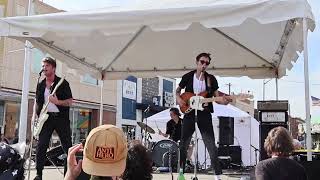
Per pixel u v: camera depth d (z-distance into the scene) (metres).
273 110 5.62
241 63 7.08
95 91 22.72
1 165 2.37
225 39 6.43
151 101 28.27
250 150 14.09
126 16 4.25
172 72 7.42
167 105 29.94
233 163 12.70
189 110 5.10
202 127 5.08
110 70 7.49
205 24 4.06
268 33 5.79
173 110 8.59
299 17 3.88
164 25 4.17
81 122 21.86
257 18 3.93
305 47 4.14
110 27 4.28
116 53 6.86
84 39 5.88
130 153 2.28
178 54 6.98
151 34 6.35
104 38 6.08
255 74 7.15
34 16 4.42
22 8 17.23
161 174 6.79
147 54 6.97
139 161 2.27
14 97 17.11
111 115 23.94
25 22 4.43
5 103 17.05
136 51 6.86
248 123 14.20
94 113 22.77
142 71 7.46
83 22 4.33
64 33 4.46
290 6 3.89
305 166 4.17
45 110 4.78
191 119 5.10
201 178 7.19
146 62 7.25
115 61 7.20
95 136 1.74
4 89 16.92
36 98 4.98
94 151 1.71
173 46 6.73
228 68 7.22
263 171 3.18
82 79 21.56
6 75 17.08
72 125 21.08
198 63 5.24
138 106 26.64
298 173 3.17
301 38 4.46
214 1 4.40
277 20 3.90
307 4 3.92
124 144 1.77
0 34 4.44
